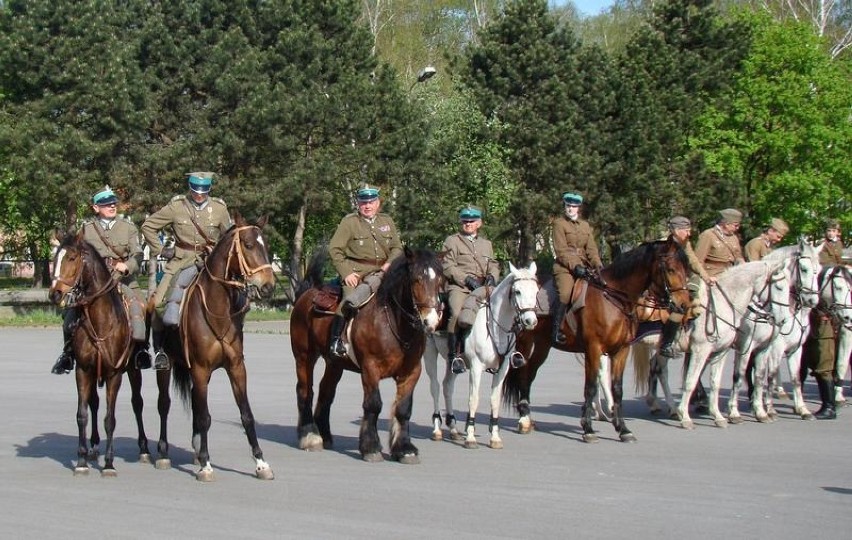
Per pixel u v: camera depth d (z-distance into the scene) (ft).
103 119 122.93
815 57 141.59
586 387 46.44
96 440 40.50
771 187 140.67
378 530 29.01
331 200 132.26
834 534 28.96
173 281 39.06
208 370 36.83
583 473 38.17
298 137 129.80
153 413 54.39
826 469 39.27
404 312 39.45
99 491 34.45
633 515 31.12
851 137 140.67
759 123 139.64
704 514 31.32
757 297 52.47
